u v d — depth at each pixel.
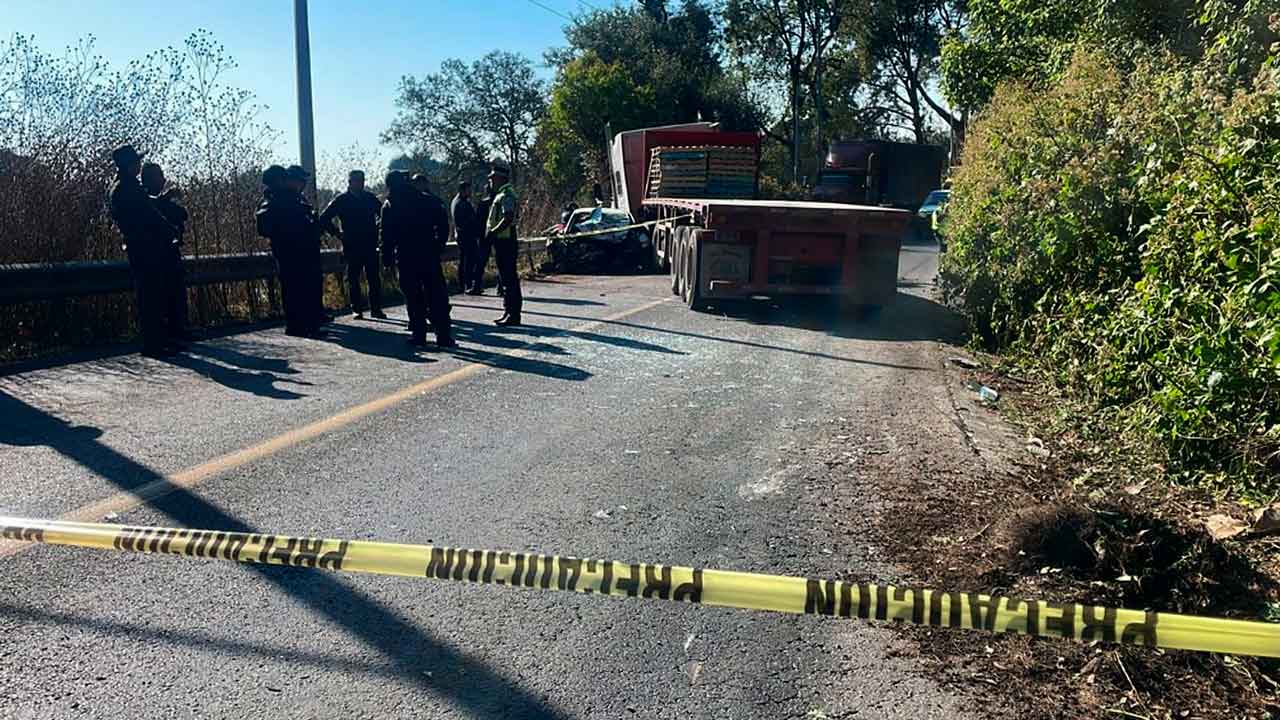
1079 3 13.87
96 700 2.70
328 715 2.66
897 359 8.62
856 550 3.94
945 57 18.12
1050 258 7.62
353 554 2.72
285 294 9.38
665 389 7.07
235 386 6.91
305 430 5.64
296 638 3.09
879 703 2.79
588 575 2.56
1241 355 4.61
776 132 54.41
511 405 6.43
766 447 5.51
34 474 4.69
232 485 4.59
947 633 3.21
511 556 2.62
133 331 9.35
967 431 6.00
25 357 8.02
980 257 9.27
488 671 2.92
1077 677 2.92
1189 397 4.97
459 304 12.48
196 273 9.79
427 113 62.00
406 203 8.50
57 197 9.02
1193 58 10.71
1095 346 6.59
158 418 5.90
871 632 3.22
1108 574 3.48
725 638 3.17
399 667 2.93
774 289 11.09
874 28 44.81
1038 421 6.28
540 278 16.77
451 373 7.50
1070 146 7.98
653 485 4.76
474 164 61.59
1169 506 4.54
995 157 9.40
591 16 49.03
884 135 55.84
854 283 11.06
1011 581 3.56
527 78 61.78
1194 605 3.28
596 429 5.84
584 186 38.19
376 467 4.95
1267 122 5.14
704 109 47.00
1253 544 3.95
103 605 3.27
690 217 13.15
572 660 3.01
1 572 3.50
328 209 10.53
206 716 2.64
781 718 2.71
